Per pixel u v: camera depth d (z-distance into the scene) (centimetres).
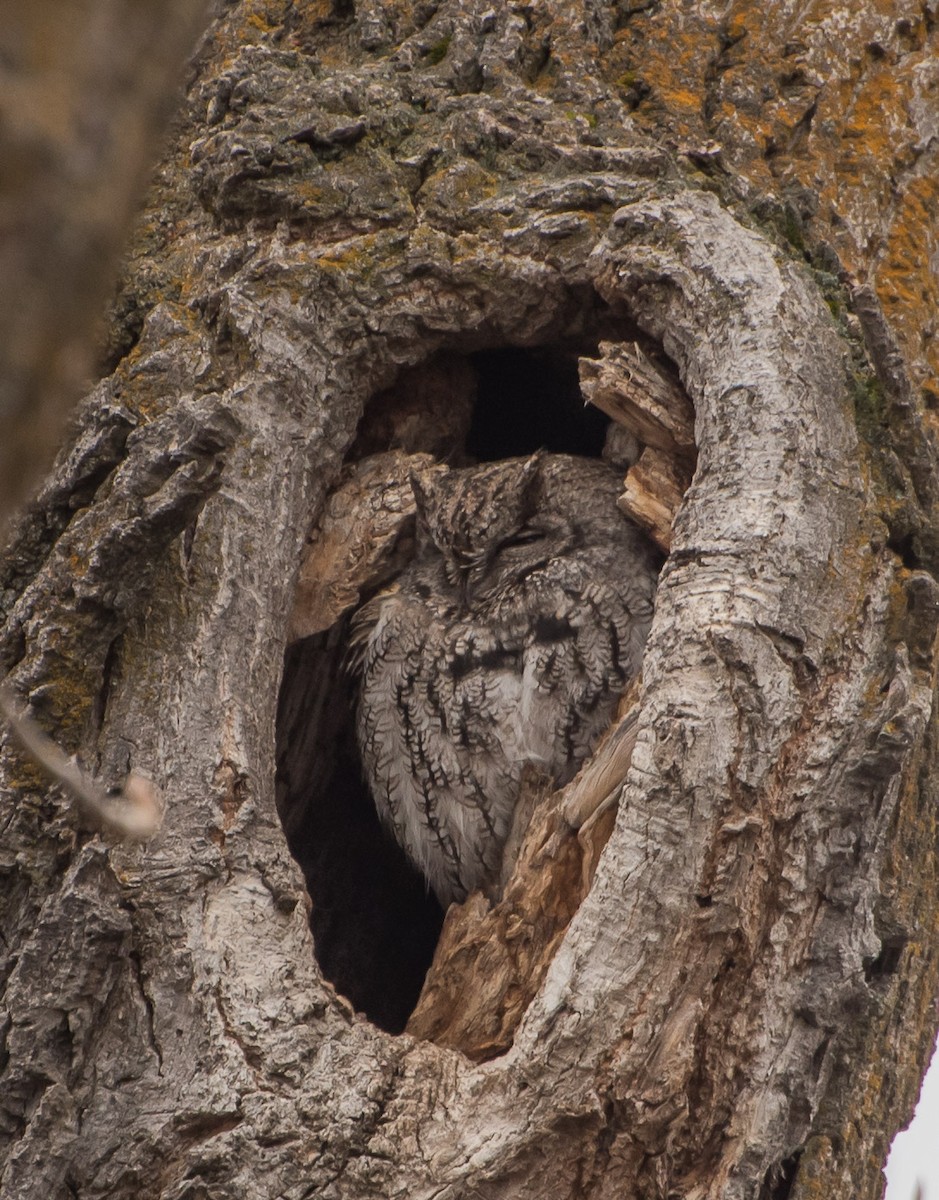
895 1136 660
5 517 193
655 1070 549
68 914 562
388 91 752
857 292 649
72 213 188
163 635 629
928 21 841
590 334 759
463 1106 550
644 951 559
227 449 609
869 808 590
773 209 733
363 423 841
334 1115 543
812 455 631
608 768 645
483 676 853
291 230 727
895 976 650
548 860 660
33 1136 539
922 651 623
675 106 771
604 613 838
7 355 188
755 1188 555
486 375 912
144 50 193
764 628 593
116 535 587
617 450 894
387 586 895
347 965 911
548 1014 555
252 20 847
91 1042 560
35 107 185
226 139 729
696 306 675
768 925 576
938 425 731
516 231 712
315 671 861
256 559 661
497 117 746
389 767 893
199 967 566
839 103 793
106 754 600
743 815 570
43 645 599
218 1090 544
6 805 583
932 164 796
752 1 820
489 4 791
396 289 718
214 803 600
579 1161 548
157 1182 539
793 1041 572
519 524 878
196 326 708
